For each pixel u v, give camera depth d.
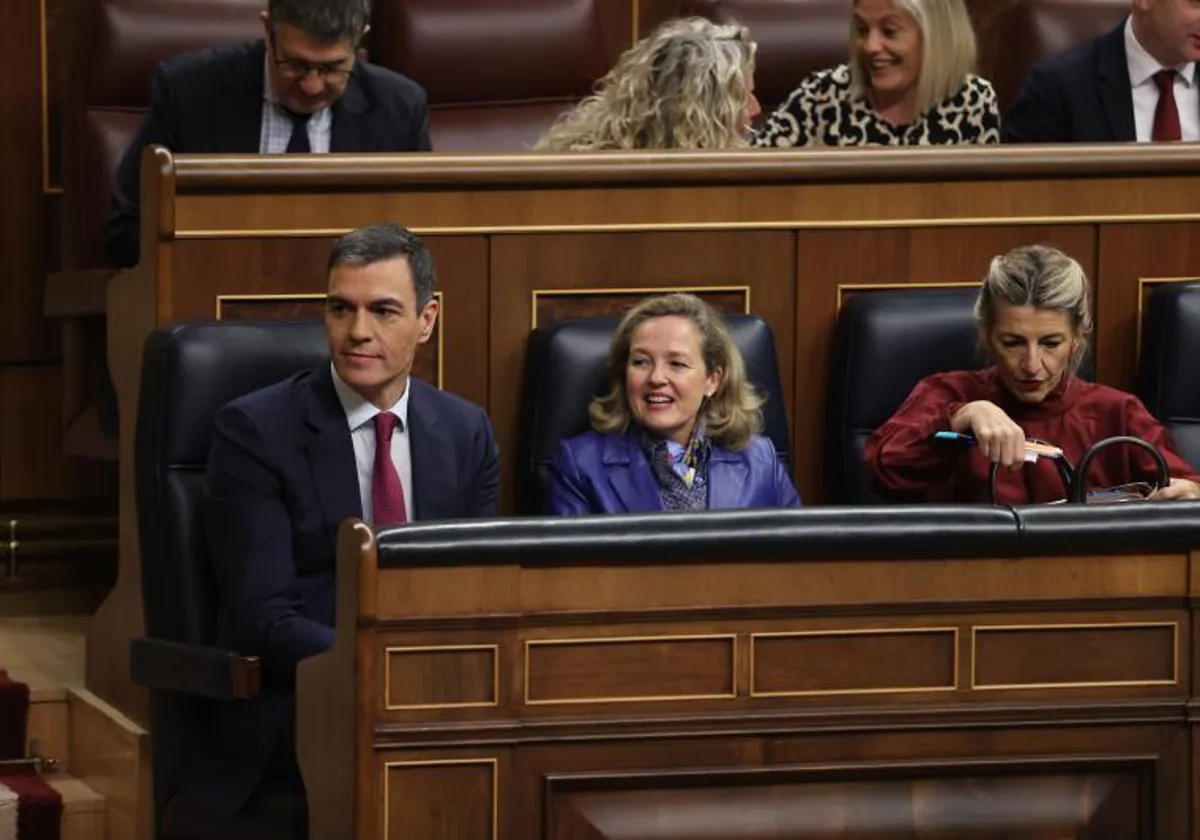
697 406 8.73
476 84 12.02
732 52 9.79
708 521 6.71
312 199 9.13
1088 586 6.96
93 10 11.41
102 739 9.30
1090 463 8.98
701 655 6.75
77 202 11.33
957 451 8.76
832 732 6.82
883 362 9.44
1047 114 11.38
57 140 12.28
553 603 6.64
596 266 9.45
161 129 10.27
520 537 6.58
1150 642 7.03
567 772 6.66
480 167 9.27
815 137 10.82
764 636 6.79
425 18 11.97
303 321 8.59
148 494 8.31
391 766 6.50
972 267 9.83
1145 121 11.31
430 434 8.29
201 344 8.30
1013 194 9.84
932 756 6.91
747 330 9.24
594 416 8.87
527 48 12.10
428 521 6.57
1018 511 6.90
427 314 8.29
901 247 9.74
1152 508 6.96
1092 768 6.99
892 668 6.87
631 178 9.41
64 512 12.34
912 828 6.89
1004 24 12.82
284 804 7.68
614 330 9.16
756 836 6.80
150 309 8.96
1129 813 7.04
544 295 9.41
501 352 9.39
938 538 6.82
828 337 9.71
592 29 12.25
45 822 9.15
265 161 9.03
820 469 9.79
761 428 9.09
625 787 6.70
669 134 9.66
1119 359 10.02
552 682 6.66
